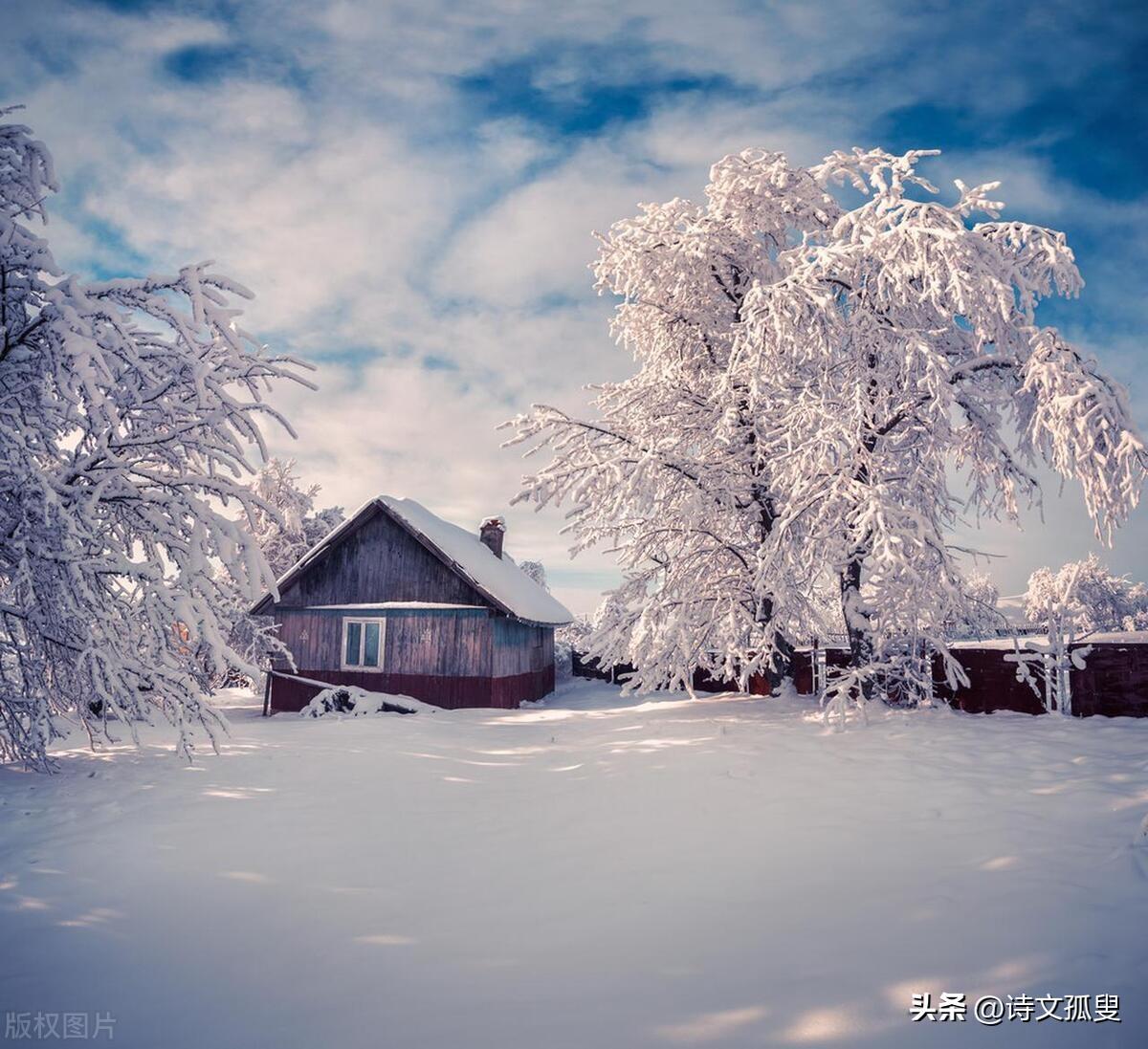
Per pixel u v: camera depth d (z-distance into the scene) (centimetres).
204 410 912
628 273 1518
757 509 1476
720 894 439
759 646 1459
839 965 327
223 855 553
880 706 1200
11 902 452
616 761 903
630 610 1455
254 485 3519
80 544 841
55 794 741
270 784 806
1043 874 414
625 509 1403
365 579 2030
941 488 1360
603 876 489
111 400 778
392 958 373
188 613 820
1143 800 556
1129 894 373
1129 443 1048
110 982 351
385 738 1191
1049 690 1081
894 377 1274
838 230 1282
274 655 2069
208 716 864
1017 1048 248
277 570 3481
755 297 1228
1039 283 1220
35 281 756
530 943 385
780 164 1380
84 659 791
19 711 838
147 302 806
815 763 799
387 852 564
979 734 916
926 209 1200
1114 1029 254
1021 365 1226
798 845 522
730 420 1340
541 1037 284
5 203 814
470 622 1930
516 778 862
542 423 1421
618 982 330
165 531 884
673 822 611
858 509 1160
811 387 1316
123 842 575
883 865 462
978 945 332
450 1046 280
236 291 844
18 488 789
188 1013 319
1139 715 1004
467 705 1894
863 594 1263
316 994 336
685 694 2017
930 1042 256
